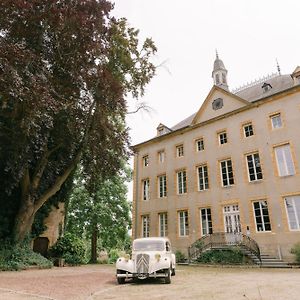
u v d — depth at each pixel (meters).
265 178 22.66
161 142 32.09
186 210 27.16
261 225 22.08
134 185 33.06
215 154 26.58
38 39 15.52
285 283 10.91
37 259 17.92
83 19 15.71
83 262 25.00
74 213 33.97
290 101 22.91
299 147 21.48
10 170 17.27
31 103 13.16
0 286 10.22
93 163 20.83
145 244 13.23
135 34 19.97
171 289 9.63
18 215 17.91
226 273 15.61
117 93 17.91
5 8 13.53
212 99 28.70
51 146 19.45
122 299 7.77
